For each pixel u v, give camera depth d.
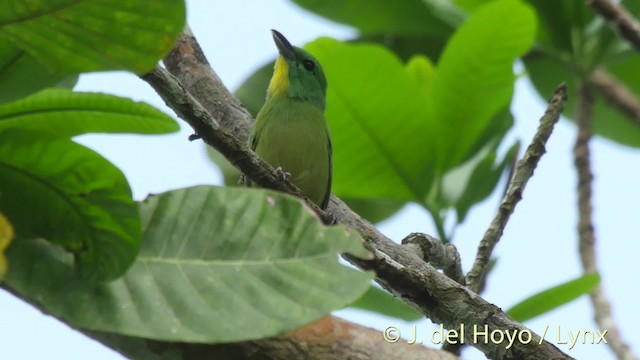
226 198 4.97
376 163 9.98
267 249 4.75
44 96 4.83
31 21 4.10
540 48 12.23
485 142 10.42
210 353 5.02
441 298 6.80
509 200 8.27
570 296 7.81
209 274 4.71
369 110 9.78
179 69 8.96
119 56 4.25
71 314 4.54
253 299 4.57
